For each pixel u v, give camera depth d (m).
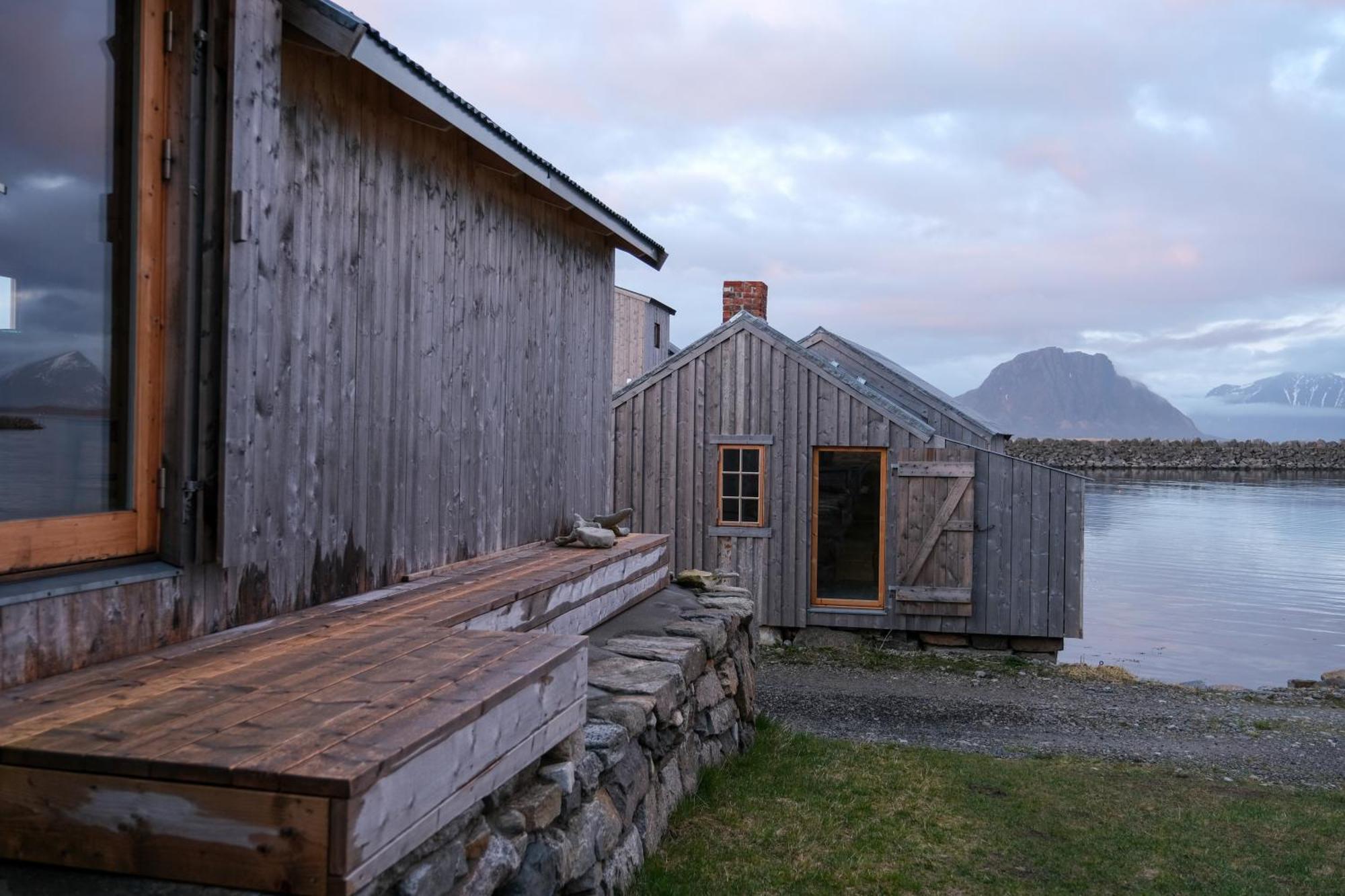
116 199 3.26
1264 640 15.17
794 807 5.70
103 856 2.25
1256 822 6.24
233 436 3.46
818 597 13.85
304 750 2.29
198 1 3.37
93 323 3.24
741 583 13.59
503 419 6.06
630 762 4.39
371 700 2.70
